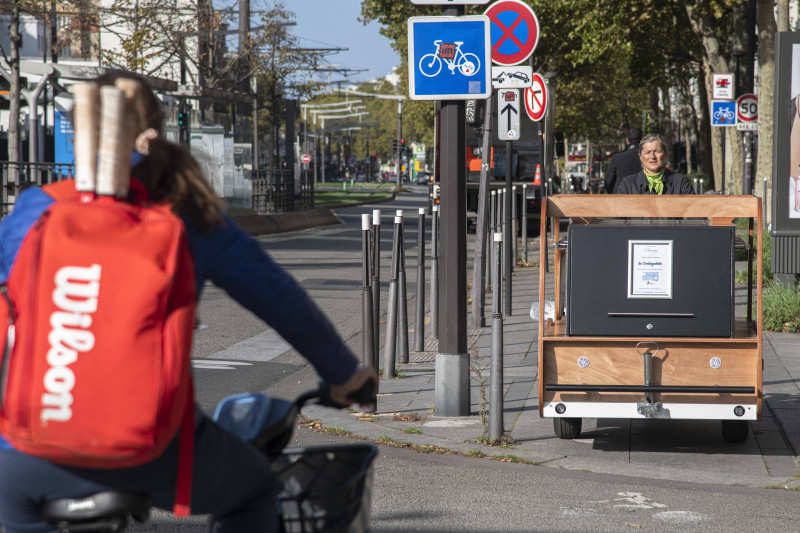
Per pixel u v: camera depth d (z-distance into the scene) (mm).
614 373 13750
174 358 4230
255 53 88438
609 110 150375
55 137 66062
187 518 11141
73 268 4188
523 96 37531
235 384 19734
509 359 21828
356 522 5199
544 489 12508
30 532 4574
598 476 13141
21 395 4105
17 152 56531
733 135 72688
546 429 15727
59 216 4312
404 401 17781
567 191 172125
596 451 14422
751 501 12039
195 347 24109
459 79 15820
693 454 14250
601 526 10984
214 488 4801
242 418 5277
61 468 4344
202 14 79562
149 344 4184
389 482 12789
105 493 4410
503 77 25062
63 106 64500
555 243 14500
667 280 13594
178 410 4281
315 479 5207
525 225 44219
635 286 13648
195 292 4469
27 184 46312
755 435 15273
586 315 13758
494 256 14797
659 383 13656
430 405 17422
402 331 21906
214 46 83250
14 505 4492
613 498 12125
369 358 17266
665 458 14055
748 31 56594
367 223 17266
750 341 13492
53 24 75188
